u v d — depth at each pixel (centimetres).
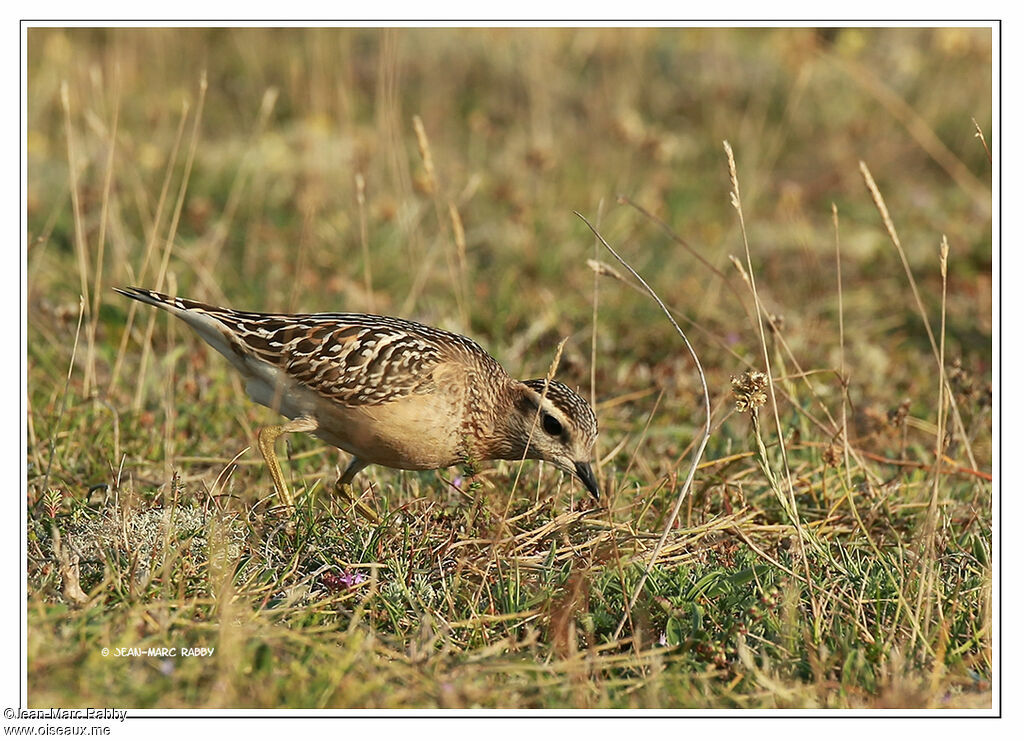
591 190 2183
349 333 1205
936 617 1016
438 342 1221
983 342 1758
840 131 2575
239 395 1425
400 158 1856
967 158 2509
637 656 944
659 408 1484
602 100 2577
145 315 1619
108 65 2456
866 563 1108
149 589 998
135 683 884
